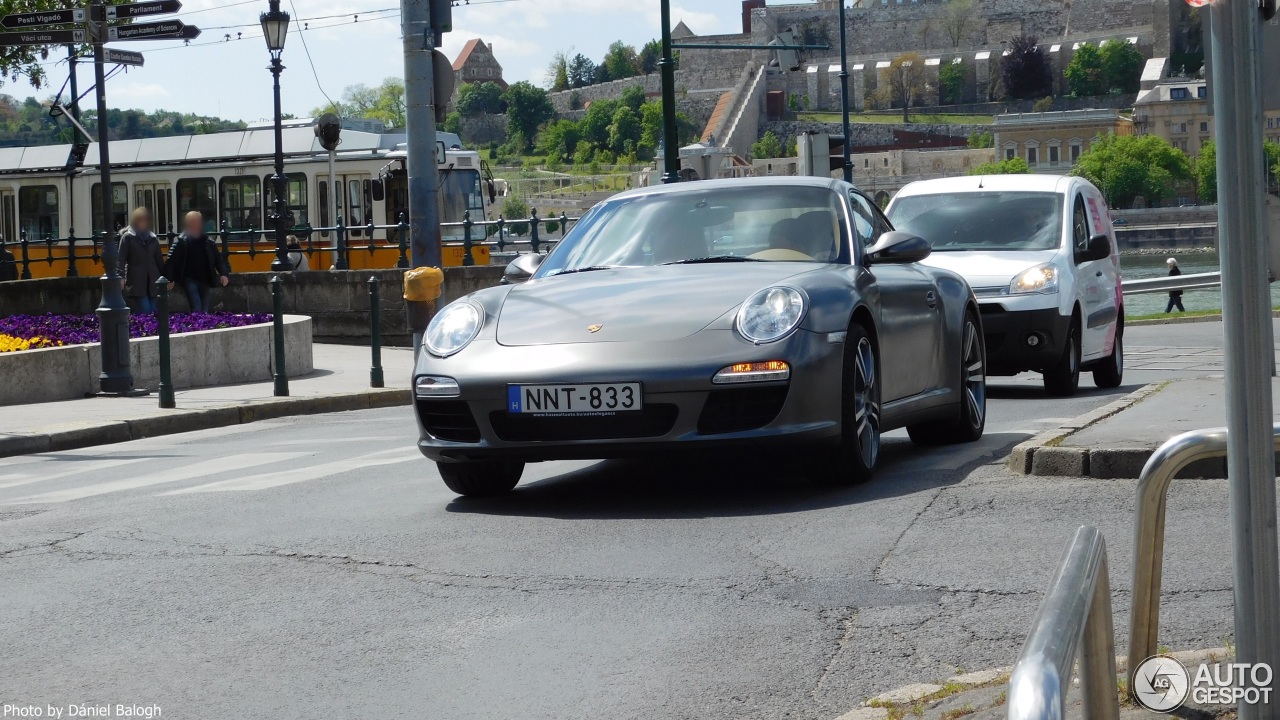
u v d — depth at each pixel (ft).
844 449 24.09
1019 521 20.94
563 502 24.59
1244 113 9.01
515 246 110.73
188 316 66.03
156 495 27.84
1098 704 7.27
